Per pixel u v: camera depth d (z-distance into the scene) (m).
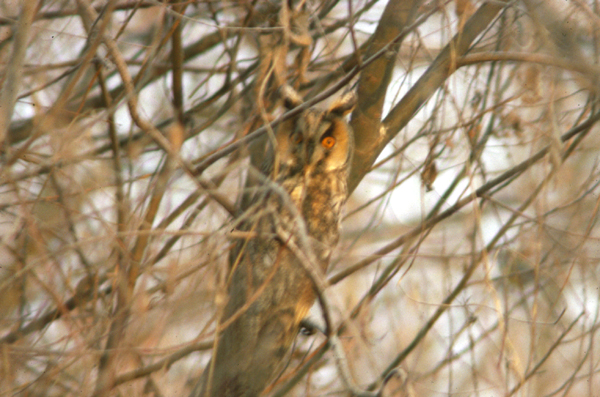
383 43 8.60
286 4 7.88
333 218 8.70
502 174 8.62
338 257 9.11
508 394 7.45
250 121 8.80
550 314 8.45
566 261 8.37
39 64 8.76
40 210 7.50
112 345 6.67
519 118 8.87
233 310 7.52
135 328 6.52
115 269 7.21
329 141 8.62
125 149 10.29
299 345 9.20
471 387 8.33
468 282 8.77
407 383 5.97
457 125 8.32
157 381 6.96
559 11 7.17
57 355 6.82
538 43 8.36
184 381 7.28
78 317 7.27
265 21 9.29
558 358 8.49
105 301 7.72
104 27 6.80
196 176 6.89
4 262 7.33
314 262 6.37
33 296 8.09
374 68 8.62
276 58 8.07
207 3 9.86
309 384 8.04
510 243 8.66
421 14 8.57
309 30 10.26
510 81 9.00
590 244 8.26
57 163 7.23
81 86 10.38
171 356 6.87
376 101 8.73
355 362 7.83
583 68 6.84
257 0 9.59
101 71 8.40
